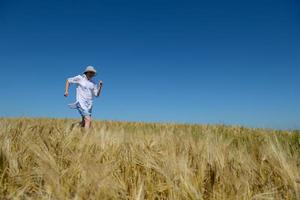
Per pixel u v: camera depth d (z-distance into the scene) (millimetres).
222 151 3793
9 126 5035
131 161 3527
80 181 2979
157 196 3037
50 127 5594
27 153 3686
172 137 4520
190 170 3244
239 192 2898
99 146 4082
